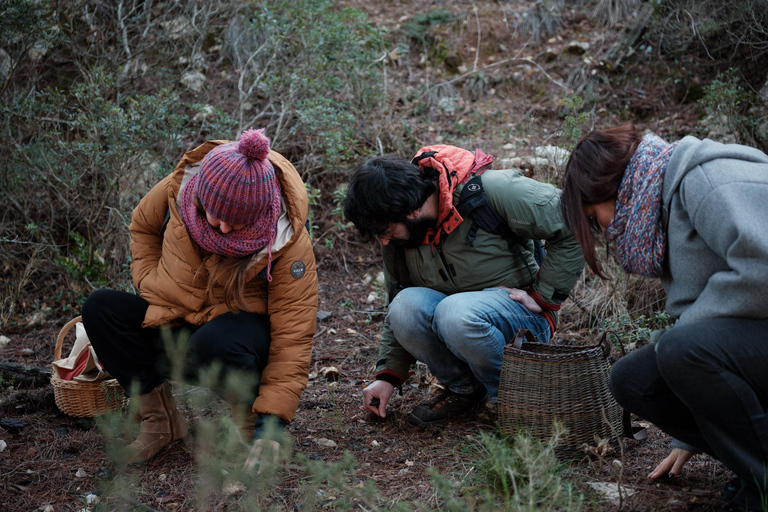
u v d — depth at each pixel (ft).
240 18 20.70
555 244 9.30
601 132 7.17
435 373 10.18
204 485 8.08
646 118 19.19
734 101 16.39
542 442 8.87
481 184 9.30
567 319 13.88
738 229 6.02
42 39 16.65
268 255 8.48
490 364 9.50
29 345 13.73
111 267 15.92
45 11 16.52
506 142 18.57
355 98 19.13
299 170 17.63
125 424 9.13
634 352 7.61
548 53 21.36
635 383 7.44
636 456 9.07
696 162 6.53
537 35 22.03
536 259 10.25
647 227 6.82
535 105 20.07
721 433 6.72
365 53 19.20
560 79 20.77
